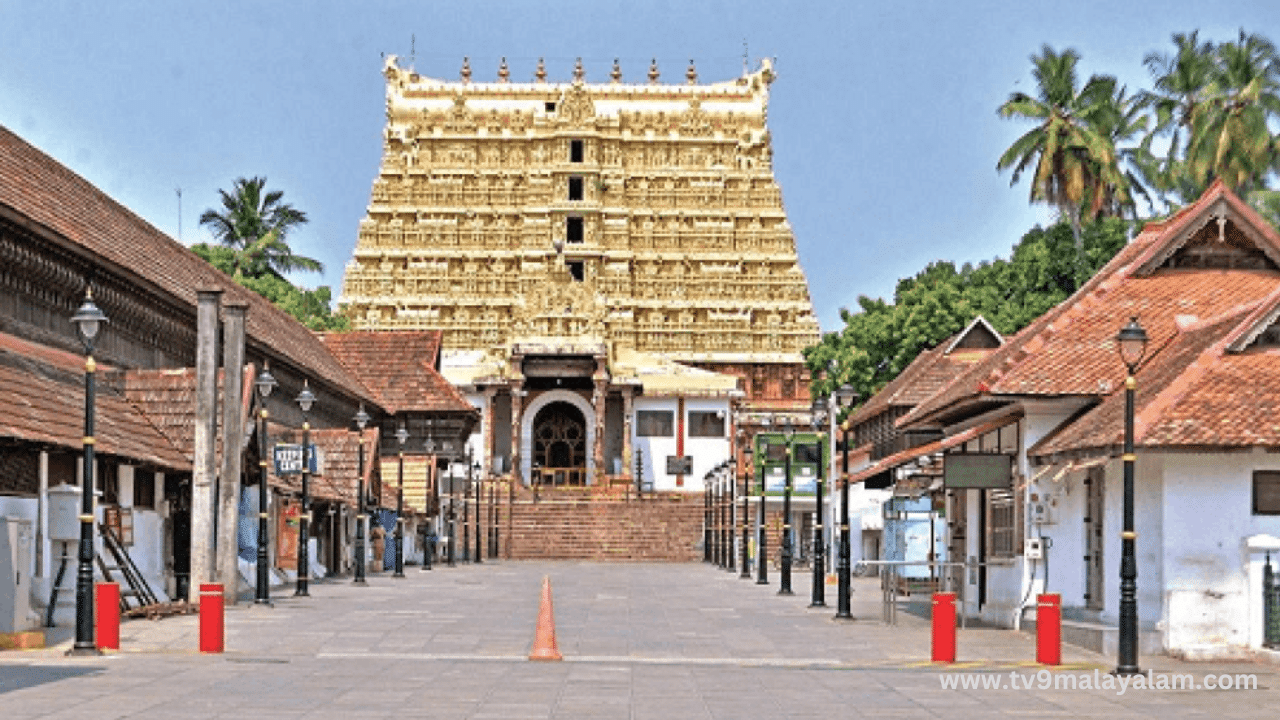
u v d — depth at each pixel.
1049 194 101.00
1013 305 102.12
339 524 65.44
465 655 28.44
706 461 113.88
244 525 47.78
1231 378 29.56
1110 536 30.92
